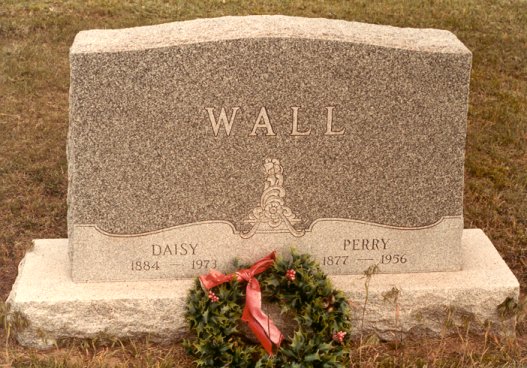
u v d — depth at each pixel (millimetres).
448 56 2967
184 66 2916
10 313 3010
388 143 3037
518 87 4691
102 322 3033
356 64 2949
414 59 2961
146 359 2969
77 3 5301
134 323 3043
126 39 2920
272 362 2887
